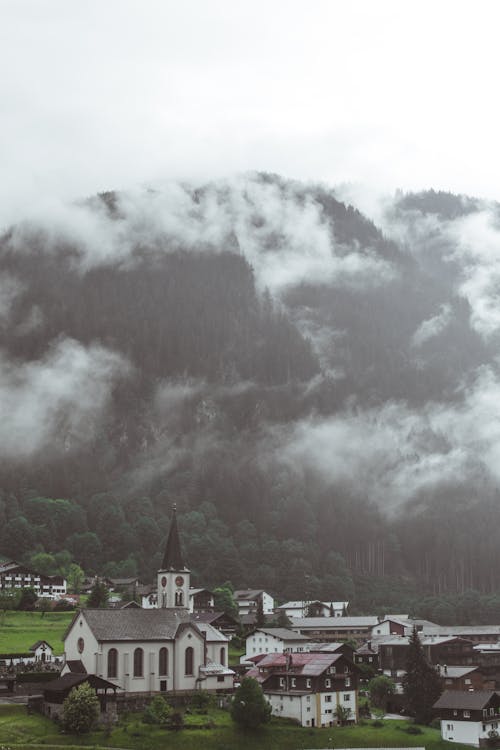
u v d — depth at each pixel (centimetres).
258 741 18400
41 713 18962
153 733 18138
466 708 19100
